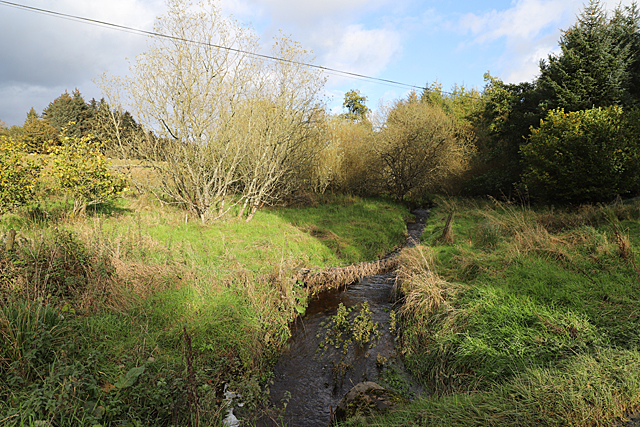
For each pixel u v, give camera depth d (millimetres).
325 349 5586
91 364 3578
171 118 11055
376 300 7539
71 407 2908
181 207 12445
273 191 15484
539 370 3445
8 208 8602
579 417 2686
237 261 7387
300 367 5148
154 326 4887
